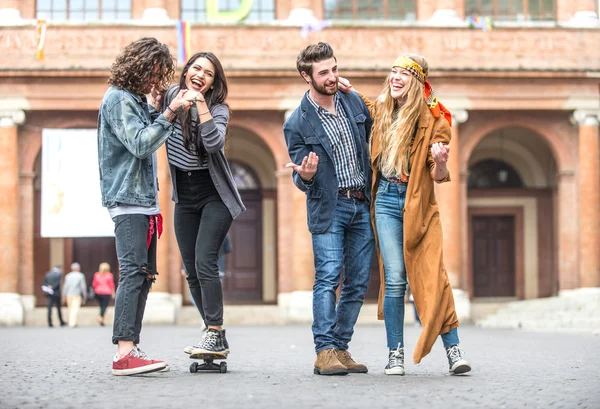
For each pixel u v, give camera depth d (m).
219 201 10.02
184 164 10.02
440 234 9.99
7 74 37.56
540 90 39.25
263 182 43.12
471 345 18.78
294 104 38.28
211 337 9.97
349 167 10.09
